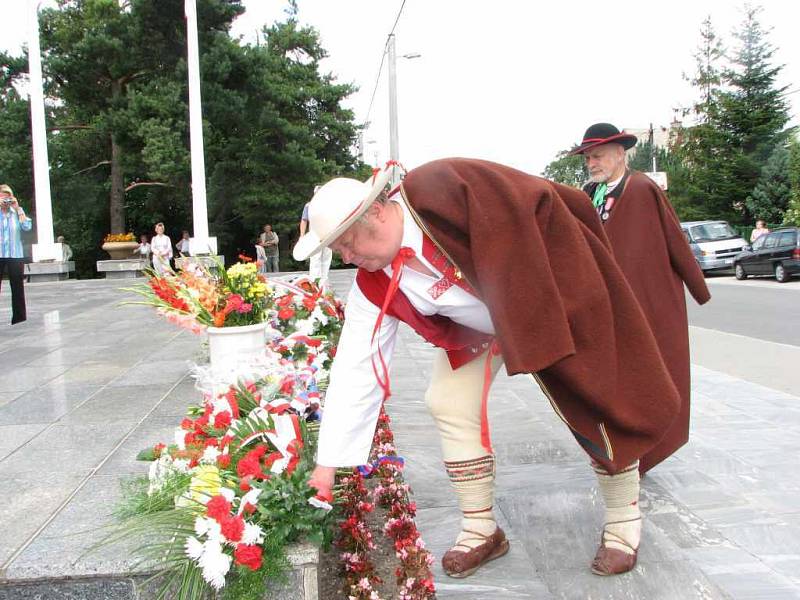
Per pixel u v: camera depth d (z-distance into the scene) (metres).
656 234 3.30
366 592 2.34
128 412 3.99
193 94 16.97
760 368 6.84
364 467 2.89
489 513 2.74
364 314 2.30
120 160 26.12
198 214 17.14
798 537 3.02
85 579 2.08
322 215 2.10
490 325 2.35
